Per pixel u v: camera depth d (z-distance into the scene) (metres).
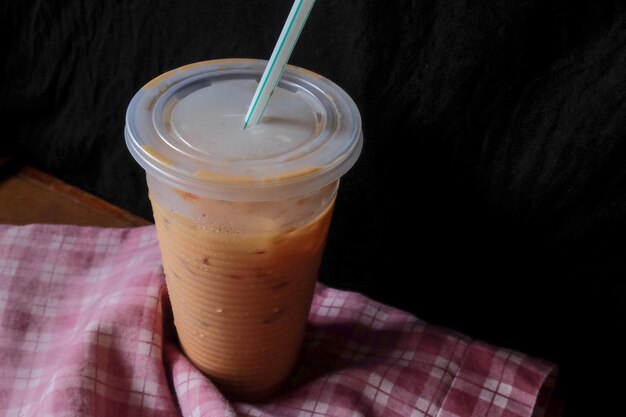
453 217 0.40
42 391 0.36
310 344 0.41
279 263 0.32
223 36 0.40
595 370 0.41
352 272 0.46
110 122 0.47
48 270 0.44
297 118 0.31
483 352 0.38
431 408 0.36
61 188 0.52
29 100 0.49
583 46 0.32
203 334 0.35
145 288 0.39
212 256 0.31
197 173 0.28
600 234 0.37
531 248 0.39
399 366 0.38
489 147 0.37
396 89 0.37
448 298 0.44
